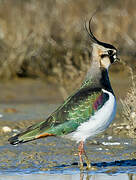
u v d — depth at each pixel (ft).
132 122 40.09
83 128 32.27
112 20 73.36
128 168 34.09
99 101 32.09
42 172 33.50
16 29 76.95
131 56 60.29
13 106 59.11
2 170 33.94
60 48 69.15
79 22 72.49
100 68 33.47
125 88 59.57
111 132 43.80
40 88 68.23
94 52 33.83
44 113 53.26
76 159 36.37
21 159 36.45
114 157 36.65
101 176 32.73
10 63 74.69
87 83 33.45
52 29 74.95
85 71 55.72
